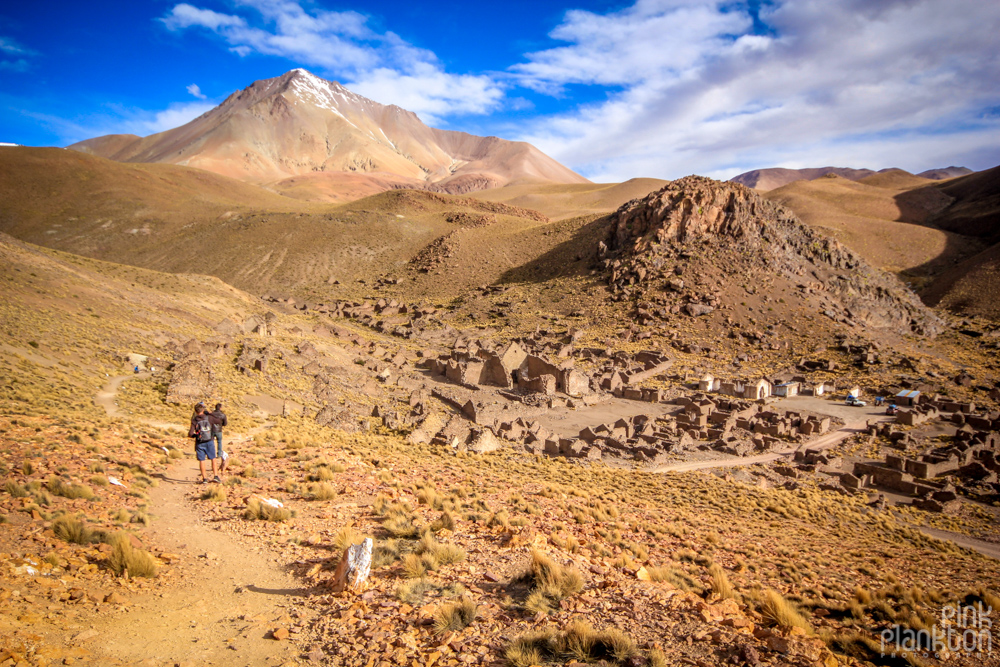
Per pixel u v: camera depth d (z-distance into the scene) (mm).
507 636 7559
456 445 40719
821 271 125625
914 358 94938
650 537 19891
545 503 21281
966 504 42000
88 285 57469
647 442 51969
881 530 32719
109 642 6543
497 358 74562
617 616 8328
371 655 6887
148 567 8875
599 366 87312
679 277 119812
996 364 96750
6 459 13211
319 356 63938
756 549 22062
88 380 33469
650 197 141500
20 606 6832
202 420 16031
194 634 7258
